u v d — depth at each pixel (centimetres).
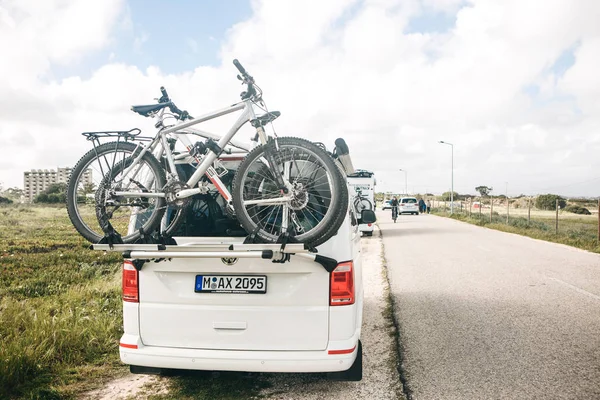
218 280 372
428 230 2527
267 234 356
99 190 390
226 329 368
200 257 345
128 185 395
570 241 1706
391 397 398
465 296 798
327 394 406
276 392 412
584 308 696
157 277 380
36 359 462
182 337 373
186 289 376
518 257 1315
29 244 1497
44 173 11819
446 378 438
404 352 516
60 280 916
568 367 458
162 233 396
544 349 513
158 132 417
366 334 591
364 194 2355
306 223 371
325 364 356
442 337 567
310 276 365
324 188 364
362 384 429
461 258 1309
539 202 6084
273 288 367
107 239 373
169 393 411
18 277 947
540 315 658
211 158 395
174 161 423
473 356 496
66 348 509
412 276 1020
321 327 362
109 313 636
